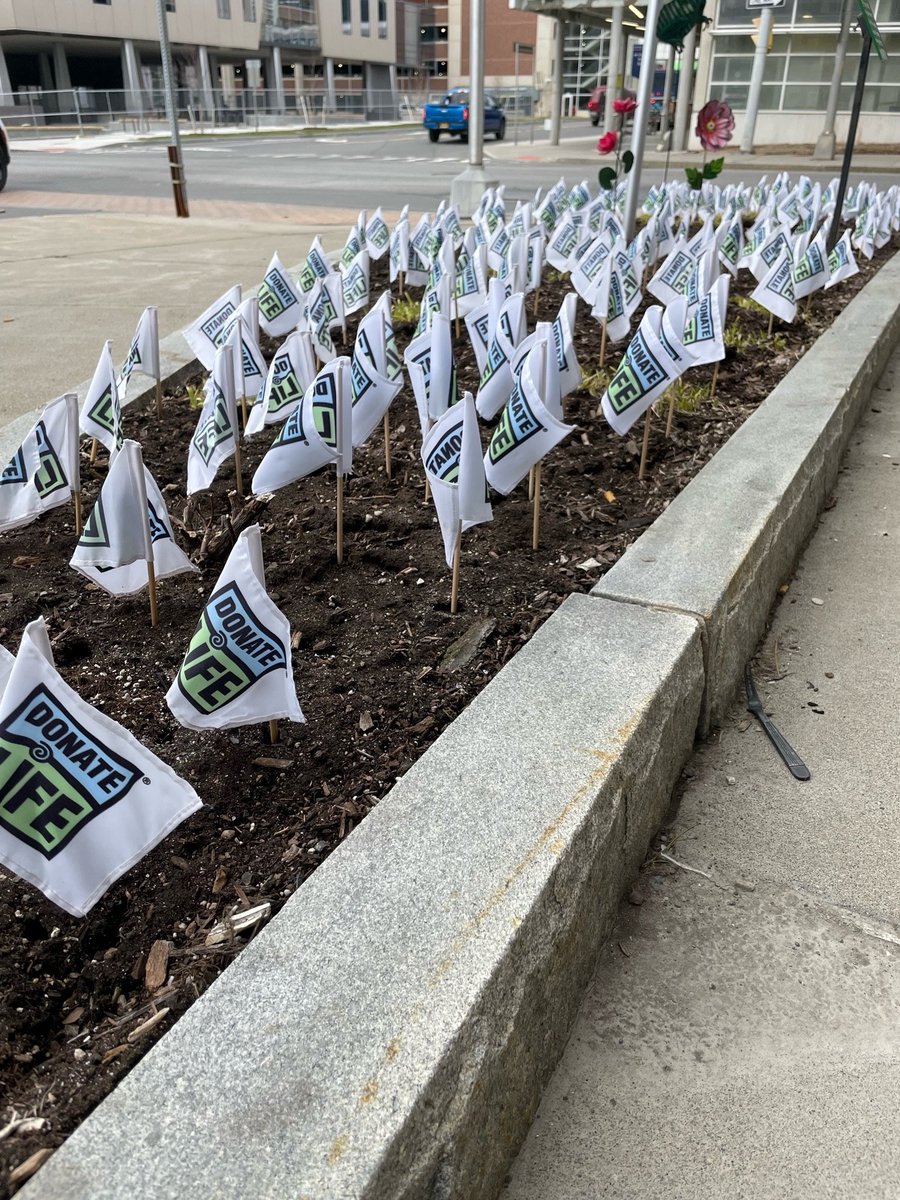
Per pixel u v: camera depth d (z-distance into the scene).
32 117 42.28
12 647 2.86
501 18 65.94
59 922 1.95
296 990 1.63
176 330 6.90
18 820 1.73
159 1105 1.44
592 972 2.20
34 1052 1.69
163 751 2.42
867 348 5.73
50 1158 1.37
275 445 3.10
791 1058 2.01
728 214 9.23
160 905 2.00
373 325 3.87
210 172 23.14
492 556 3.45
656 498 3.96
